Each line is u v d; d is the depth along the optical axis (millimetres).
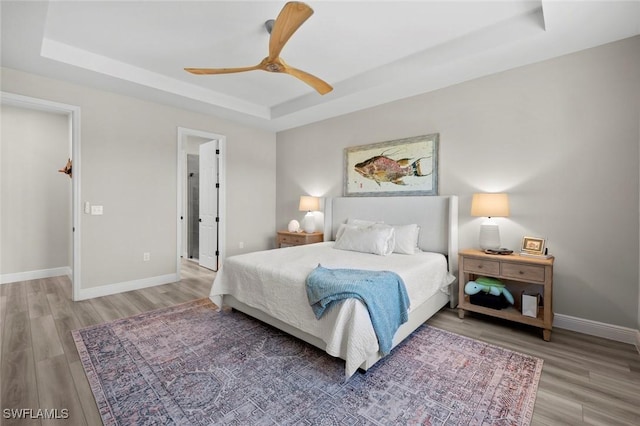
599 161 2553
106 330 2613
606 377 1956
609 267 2525
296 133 5199
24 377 1909
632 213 2424
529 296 2572
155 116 4012
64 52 2861
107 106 3600
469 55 2705
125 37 2754
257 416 1599
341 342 1878
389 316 2043
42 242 4410
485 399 1739
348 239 3518
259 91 4070
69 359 2131
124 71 3258
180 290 3846
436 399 1738
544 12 2100
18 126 4227
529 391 1812
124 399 1716
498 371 2025
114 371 1990
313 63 3260
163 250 4133
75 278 3400
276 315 2438
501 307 2787
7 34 2393
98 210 3555
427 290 2697
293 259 2912
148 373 1976
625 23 2221
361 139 4254
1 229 4105
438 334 2600
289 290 2354
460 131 3322
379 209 3896
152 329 2648
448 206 3316
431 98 3541
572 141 2670
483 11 2371
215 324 2775
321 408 1662
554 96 2748
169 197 4176
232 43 2857
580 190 2641
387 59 3180
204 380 1908
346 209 4270
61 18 2453
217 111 4363
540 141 2824
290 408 1661
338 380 1919
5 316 2912
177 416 1591
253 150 5242
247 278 2732
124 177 3752
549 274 2451
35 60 2807
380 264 2715
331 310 2012
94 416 1577
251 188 5227
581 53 2617
